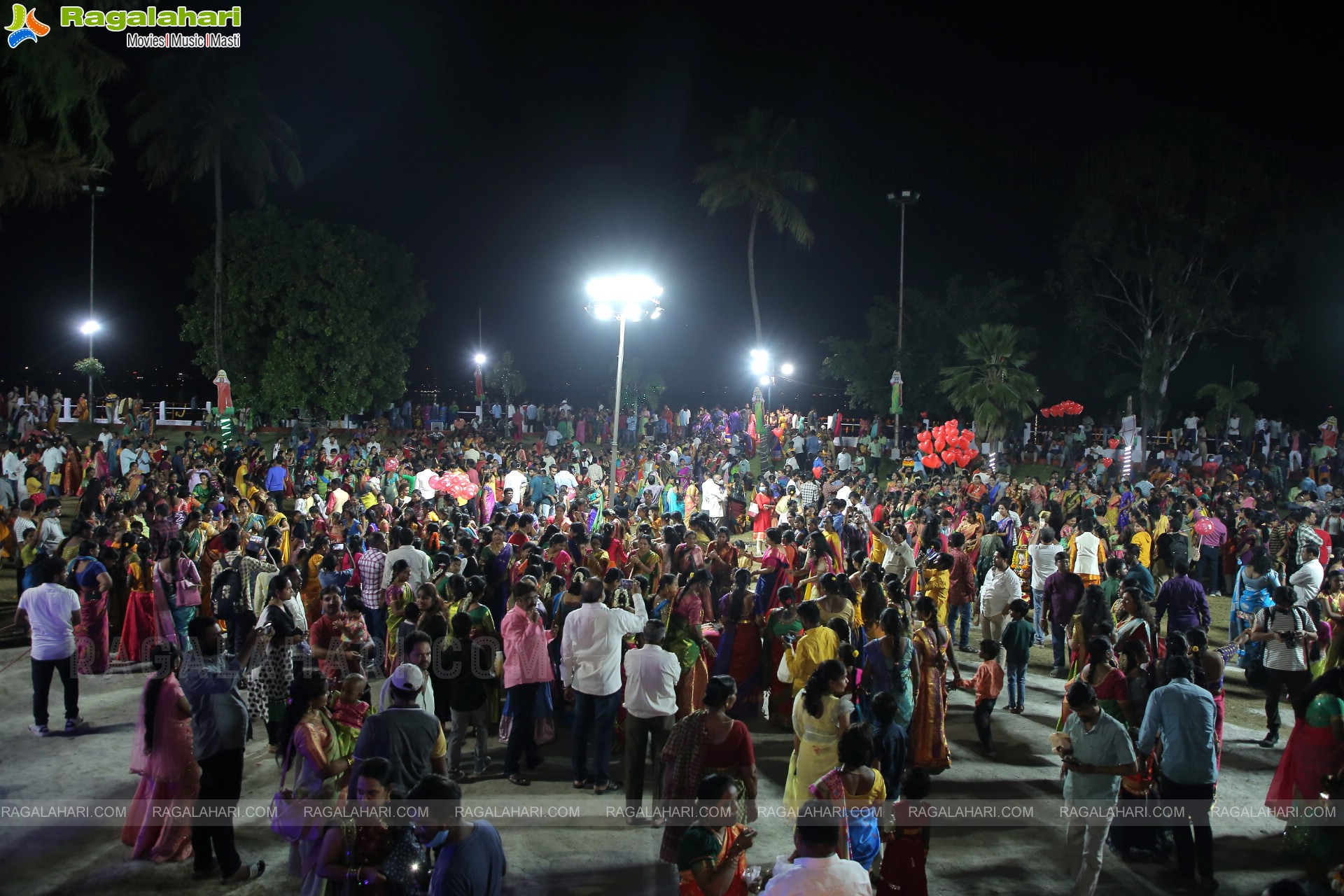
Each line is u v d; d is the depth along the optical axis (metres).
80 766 8.38
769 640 9.84
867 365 38.88
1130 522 16.58
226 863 6.38
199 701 6.41
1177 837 6.59
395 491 21.61
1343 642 9.07
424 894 5.23
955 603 13.45
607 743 8.00
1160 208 38.34
